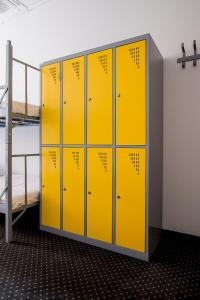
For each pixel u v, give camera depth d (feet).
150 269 6.42
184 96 8.34
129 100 7.13
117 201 7.39
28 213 10.71
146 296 5.31
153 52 7.26
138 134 6.98
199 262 6.85
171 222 8.66
